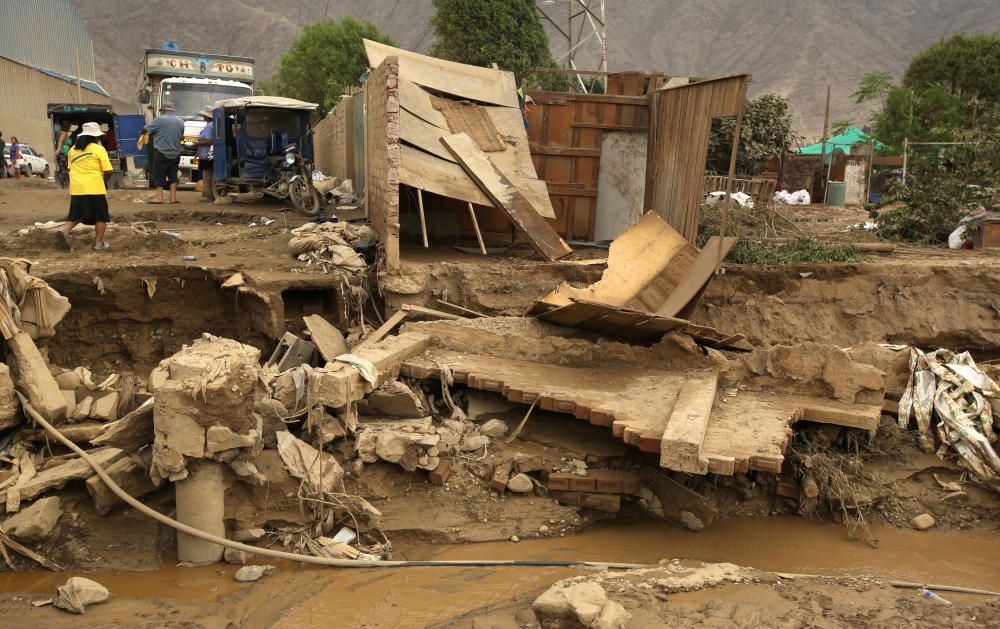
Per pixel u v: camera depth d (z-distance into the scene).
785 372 8.05
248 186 16.47
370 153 12.20
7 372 6.67
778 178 24.27
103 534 6.29
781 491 7.42
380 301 10.25
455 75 11.79
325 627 5.38
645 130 12.27
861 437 7.73
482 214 12.32
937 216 14.59
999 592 5.98
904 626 4.97
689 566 6.09
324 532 6.61
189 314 9.87
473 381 8.00
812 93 170.38
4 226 12.68
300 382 7.04
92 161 10.59
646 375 8.26
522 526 6.85
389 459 6.89
